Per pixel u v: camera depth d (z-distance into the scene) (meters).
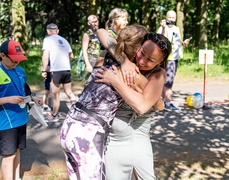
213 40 22.36
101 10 25.23
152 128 6.12
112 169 2.87
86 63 6.08
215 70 12.46
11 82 3.49
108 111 2.65
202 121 6.59
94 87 2.66
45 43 6.34
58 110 7.22
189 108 7.55
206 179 4.11
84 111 2.63
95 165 2.61
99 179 2.65
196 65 13.45
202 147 5.19
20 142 3.66
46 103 6.98
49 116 6.54
